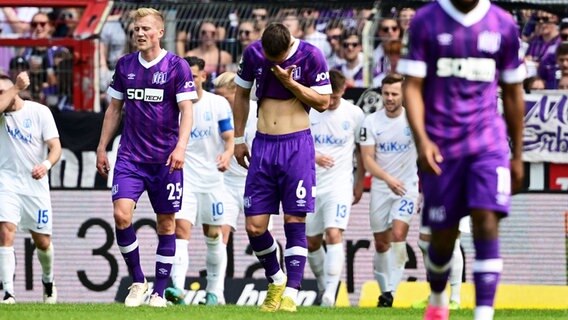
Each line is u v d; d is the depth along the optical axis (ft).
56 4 143.33
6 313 85.97
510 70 66.33
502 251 134.72
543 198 134.21
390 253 125.90
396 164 125.18
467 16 65.36
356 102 133.90
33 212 119.55
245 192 91.50
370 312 96.73
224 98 126.31
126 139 100.22
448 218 65.21
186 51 139.44
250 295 133.59
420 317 88.38
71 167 136.67
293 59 89.15
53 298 123.34
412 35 65.57
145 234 136.26
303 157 90.07
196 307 100.27
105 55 140.97
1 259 117.91
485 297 63.82
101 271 136.77
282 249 134.31
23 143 118.83
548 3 138.92
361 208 134.72
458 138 64.80
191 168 125.70
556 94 134.10
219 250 127.44
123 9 142.31
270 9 140.46
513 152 68.03
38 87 139.44
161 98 99.04
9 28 156.46
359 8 140.67
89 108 139.44
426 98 65.82
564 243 134.10
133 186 99.40
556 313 101.96
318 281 128.88
